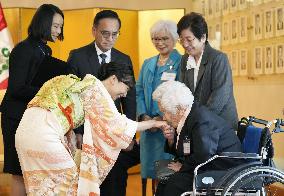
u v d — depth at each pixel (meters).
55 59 3.12
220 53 3.19
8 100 3.05
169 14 5.78
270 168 2.45
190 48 3.17
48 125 2.50
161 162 2.94
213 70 3.15
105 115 2.57
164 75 3.58
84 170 2.54
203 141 2.54
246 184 2.48
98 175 2.58
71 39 5.68
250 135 2.72
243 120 2.91
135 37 5.74
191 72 3.28
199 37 3.13
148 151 3.60
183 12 5.79
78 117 2.57
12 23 5.53
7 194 4.49
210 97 3.12
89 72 3.41
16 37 5.54
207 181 2.46
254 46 4.86
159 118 3.38
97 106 2.57
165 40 3.59
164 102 2.67
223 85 3.11
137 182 5.25
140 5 6.52
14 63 3.04
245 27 5.01
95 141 2.57
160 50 3.63
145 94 3.67
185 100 2.64
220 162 2.58
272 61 4.54
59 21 3.15
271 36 4.54
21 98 3.02
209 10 5.87
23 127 2.54
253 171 2.43
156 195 2.71
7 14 5.53
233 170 2.45
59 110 2.53
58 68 3.11
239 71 5.18
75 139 2.88
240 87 5.17
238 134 2.81
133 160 3.50
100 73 2.80
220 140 2.62
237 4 5.16
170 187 2.55
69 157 2.54
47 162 2.50
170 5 6.52
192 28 3.12
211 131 2.57
